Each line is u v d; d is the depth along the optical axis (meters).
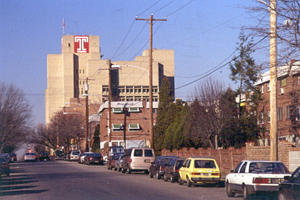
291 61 19.47
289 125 38.56
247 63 44.59
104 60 138.00
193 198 19.41
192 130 45.62
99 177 33.94
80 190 23.14
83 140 119.69
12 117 71.88
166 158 31.81
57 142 117.44
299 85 37.41
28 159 84.06
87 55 172.25
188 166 25.47
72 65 168.38
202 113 44.72
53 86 171.38
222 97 45.12
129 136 80.56
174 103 60.53
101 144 85.62
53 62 172.88
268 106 45.31
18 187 25.84
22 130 74.81
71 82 167.88
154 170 32.50
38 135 116.25
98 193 21.50
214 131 44.56
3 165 35.31
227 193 20.34
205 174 24.78
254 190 17.70
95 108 125.62
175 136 50.47
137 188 24.31
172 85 150.00
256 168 18.42
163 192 22.06
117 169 43.44
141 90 136.62
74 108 129.88
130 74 137.00
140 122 81.38
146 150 38.22
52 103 170.38
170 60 151.62
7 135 72.19
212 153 37.81
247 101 45.97
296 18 18.62
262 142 40.25
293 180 14.64
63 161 80.00
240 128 44.38
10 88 72.56
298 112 38.03
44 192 22.50
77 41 171.50
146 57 139.25
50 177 34.31
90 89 136.50
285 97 40.66
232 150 33.69
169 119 59.50
